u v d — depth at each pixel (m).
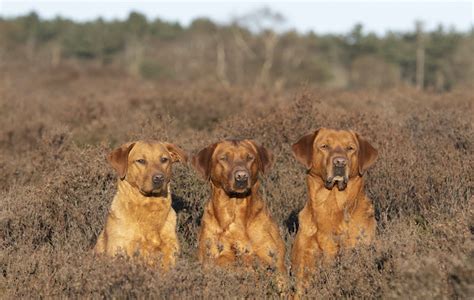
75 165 9.65
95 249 7.90
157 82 38.78
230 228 7.52
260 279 6.83
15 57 74.50
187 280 6.27
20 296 6.46
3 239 8.16
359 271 6.41
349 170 7.43
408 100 18.06
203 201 9.45
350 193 7.55
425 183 9.00
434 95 20.05
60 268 6.70
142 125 12.94
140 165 7.46
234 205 7.50
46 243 8.09
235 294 6.38
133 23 91.00
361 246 6.85
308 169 7.69
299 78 55.09
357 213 7.64
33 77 42.22
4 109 19.08
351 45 71.50
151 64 65.38
